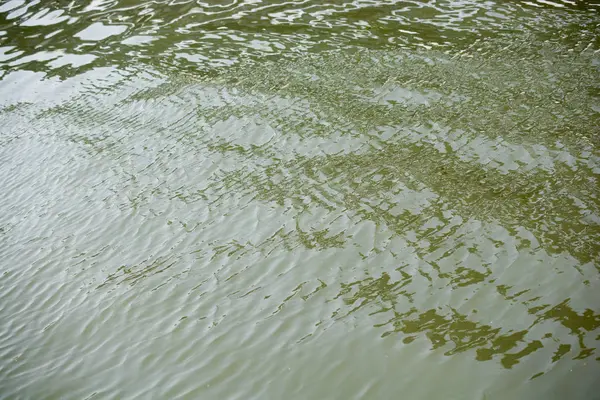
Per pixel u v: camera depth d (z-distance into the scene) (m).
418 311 5.34
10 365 5.58
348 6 13.48
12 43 14.34
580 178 6.81
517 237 6.05
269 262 6.30
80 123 10.48
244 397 4.76
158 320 5.79
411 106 9.00
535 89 8.95
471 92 9.14
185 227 7.18
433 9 12.66
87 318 6.01
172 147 9.08
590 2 11.96
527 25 11.25
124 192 8.19
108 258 6.91
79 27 14.66
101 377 5.23
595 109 8.19
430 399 4.49
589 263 5.54
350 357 4.96
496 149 7.63
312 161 8.04
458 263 5.84
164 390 4.96
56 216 7.96
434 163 7.56
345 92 9.73
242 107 9.84
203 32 13.27
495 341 4.89
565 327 4.90
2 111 11.49
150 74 11.77
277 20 13.29
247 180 7.89
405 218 6.64
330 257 6.21
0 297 6.61
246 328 5.46
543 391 4.38
